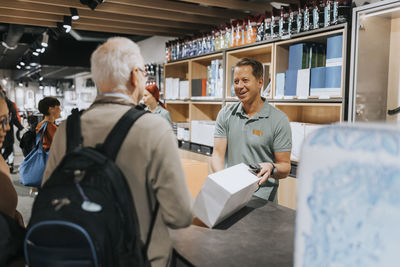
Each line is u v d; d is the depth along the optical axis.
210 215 1.38
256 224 1.43
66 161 0.96
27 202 4.34
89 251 0.86
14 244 1.03
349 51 2.51
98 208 0.87
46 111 3.61
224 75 3.76
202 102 4.21
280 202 3.08
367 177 0.41
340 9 2.48
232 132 2.16
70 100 12.68
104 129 1.00
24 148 3.91
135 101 1.13
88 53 8.84
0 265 1.00
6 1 3.57
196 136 4.18
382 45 2.54
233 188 1.35
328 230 0.44
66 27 4.14
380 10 2.28
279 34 3.02
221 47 3.85
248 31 3.42
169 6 3.69
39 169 3.46
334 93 2.54
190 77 4.45
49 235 0.88
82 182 0.90
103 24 4.45
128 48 1.07
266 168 1.72
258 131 2.05
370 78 2.50
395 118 2.59
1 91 1.17
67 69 10.16
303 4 2.78
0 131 1.15
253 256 1.14
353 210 0.42
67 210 0.87
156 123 1.01
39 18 4.11
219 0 3.50
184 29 4.89
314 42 2.90
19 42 7.74
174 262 1.19
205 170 1.77
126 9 3.80
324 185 0.45
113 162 0.94
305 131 2.78
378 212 0.40
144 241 1.01
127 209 0.92
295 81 2.84
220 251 1.18
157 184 0.99
